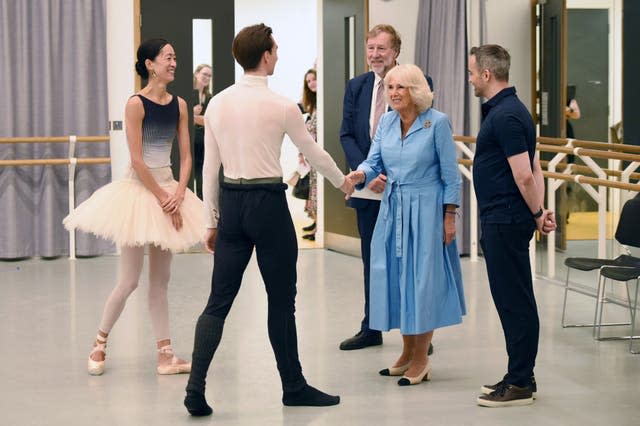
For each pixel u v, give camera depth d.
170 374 5.24
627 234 6.16
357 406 4.61
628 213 6.18
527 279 4.61
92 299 7.53
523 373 4.62
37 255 9.88
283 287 4.46
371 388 4.95
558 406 4.61
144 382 5.08
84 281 8.41
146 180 5.14
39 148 9.84
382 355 5.66
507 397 4.61
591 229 8.36
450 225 4.94
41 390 4.92
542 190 4.70
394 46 5.72
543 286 8.03
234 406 4.62
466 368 5.35
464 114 9.89
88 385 5.02
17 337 6.18
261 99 4.33
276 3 14.34
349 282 8.41
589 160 7.30
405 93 4.87
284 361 4.57
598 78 8.60
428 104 4.90
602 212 7.39
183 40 10.37
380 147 5.10
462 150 9.51
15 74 9.73
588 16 8.91
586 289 7.81
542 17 10.01
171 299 7.53
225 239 4.42
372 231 5.75
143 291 7.78
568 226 8.65
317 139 11.16
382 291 4.98
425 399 4.74
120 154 10.14
